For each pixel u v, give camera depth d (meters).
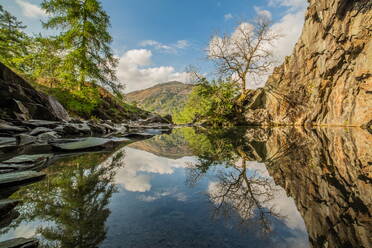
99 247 0.99
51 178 2.28
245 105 23.56
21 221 1.27
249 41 21.75
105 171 2.72
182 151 5.38
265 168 3.02
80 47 14.71
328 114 20.98
